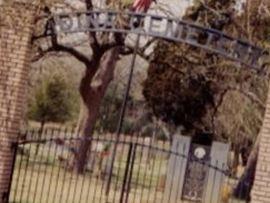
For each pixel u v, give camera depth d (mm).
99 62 30578
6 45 14836
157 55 32656
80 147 28469
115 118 52375
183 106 37219
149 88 37719
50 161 28094
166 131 42281
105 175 25469
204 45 14078
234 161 38469
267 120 13539
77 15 14859
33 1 15258
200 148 23656
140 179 28578
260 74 13906
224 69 31000
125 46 30453
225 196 23391
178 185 23312
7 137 14758
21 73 14781
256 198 13438
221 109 35750
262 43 27234
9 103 14781
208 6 30531
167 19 14320
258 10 28344
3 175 14719
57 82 51906
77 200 20250
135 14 14461
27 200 17422
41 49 29078
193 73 33219
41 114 52469
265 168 13430
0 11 14797
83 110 31391
